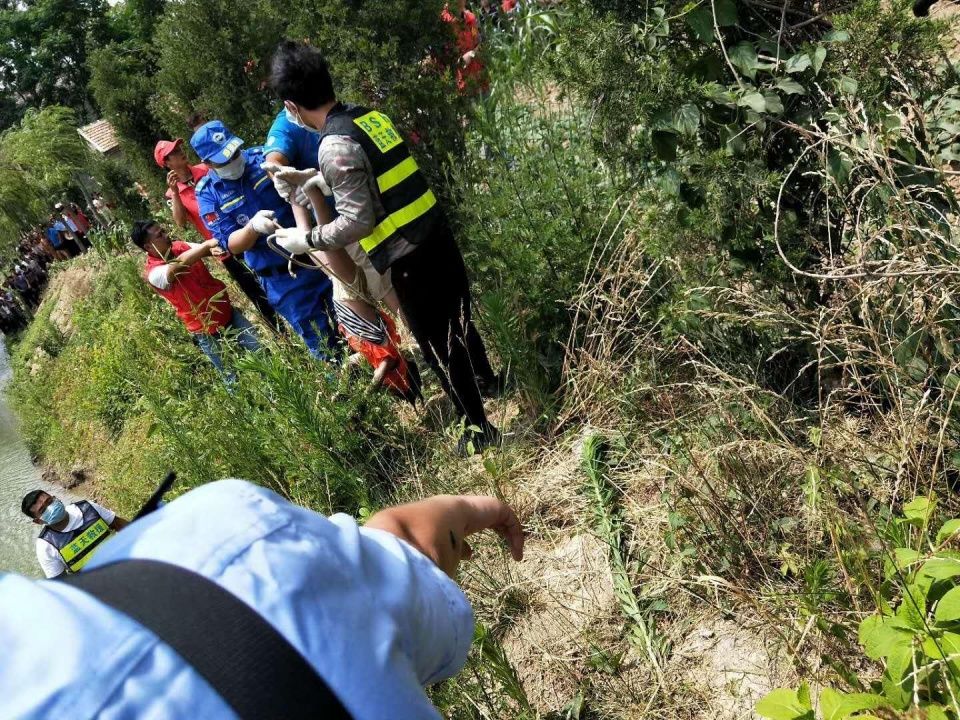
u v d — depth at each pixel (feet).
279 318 20.16
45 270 93.04
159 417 17.11
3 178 112.88
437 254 12.57
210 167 16.99
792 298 10.30
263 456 15.83
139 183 51.96
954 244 8.62
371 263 12.61
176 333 23.09
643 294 12.57
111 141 116.67
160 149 22.52
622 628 9.26
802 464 8.67
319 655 2.59
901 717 5.63
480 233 15.46
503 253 14.38
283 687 2.46
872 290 8.06
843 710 5.69
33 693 2.33
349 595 2.87
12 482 46.91
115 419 37.40
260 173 17.12
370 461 14.94
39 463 47.98
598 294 13.11
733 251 10.43
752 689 7.87
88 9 233.96
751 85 9.53
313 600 2.72
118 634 2.43
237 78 24.77
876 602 6.34
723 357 10.96
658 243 11.69
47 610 2.48
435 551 4.29
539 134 16.79
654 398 10.95
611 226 13.74
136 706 2.33
